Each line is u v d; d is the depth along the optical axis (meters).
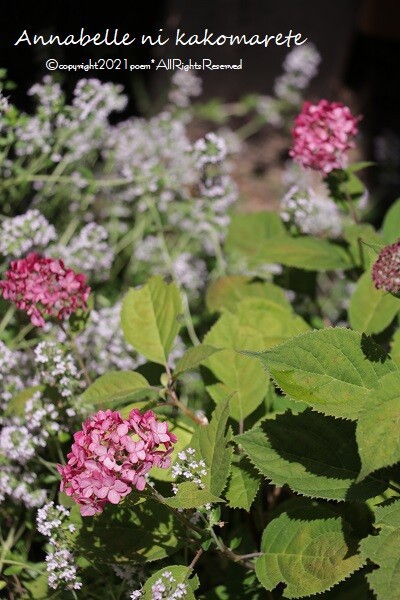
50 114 4.29
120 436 2.46
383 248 2.59
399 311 3.96
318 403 2.63
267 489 3.58
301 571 2.67
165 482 3.04
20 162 4.44
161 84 6.87
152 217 4.91
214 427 2.86
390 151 6.56
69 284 3.26
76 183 4.68
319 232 5.09
